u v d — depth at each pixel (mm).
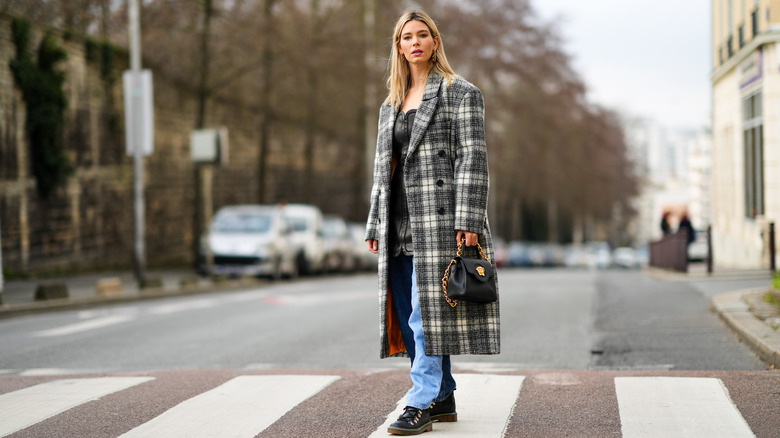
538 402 6391
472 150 5301
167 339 11945
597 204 70625
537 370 7863
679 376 7223
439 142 5359
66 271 26047
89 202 27594
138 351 10805
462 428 5586
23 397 6992
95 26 28438
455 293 5176
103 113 28469
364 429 5707
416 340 5410
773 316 10984
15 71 23594
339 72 35969
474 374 7641
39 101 24469
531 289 20562
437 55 5520
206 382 7527
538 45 51375
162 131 33125
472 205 5258
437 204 5328
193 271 31469
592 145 61438
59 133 25344
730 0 29969
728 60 29906
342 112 42031
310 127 40594
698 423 5645
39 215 24703
